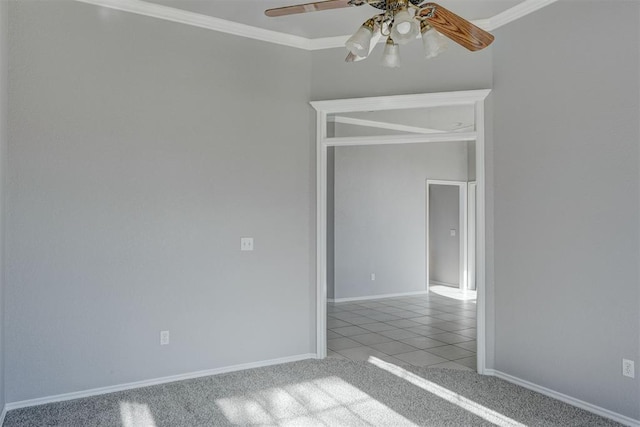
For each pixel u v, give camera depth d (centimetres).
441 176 805
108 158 331
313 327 412
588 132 299
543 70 329
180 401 312
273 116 397
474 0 336
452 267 881
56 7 316
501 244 360
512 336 351
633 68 275
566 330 311
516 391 332
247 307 382
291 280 403
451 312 631
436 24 234
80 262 321
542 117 329
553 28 322
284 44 403
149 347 343
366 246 731
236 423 279
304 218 409
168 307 350
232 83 379
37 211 308
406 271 772
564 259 313
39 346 308
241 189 381
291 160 404
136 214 340
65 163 317
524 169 342
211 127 370
